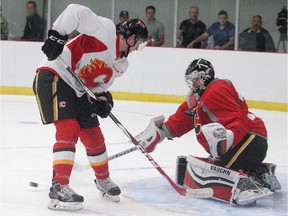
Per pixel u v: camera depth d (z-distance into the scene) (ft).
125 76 80.07
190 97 32.12
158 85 79.56
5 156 41.73
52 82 28.71
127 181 35.27
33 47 81.35
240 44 83.56
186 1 89.35
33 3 87.56
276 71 76.13
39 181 34.40
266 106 76.74
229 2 88.79
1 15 89.04
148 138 33.35
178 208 29.89
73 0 91.25
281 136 56.49
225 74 77.97
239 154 31.48
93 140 30.32
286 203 31.73
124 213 28.66
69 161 28.55
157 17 90.84
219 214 29.07
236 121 30.01
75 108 29.19
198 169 31.48
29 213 27.86
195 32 84.84
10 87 82.12
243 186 30.32
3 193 31.27
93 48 28.68
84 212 28.50
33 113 65.26
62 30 28.04
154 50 79.25
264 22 87.66
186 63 78.84
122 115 66.49
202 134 31.04
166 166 40.27
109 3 92.32
